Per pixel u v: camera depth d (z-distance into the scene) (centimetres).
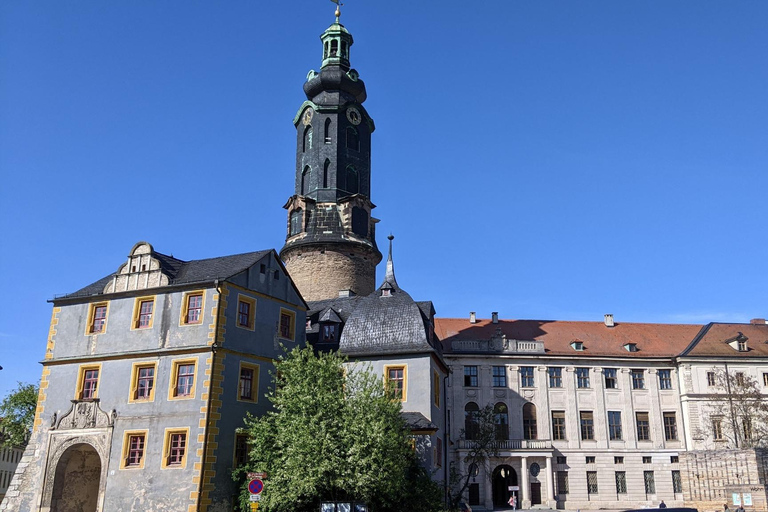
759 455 4672
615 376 7244
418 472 3775
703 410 7025
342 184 6350
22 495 3894
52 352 4153
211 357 3719
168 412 3712
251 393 3928
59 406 4016
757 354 7244
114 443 3772
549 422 6981
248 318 4019
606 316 7869
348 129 6519
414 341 4266
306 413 3397
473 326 7600
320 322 4559
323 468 3192
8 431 6394
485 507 6525
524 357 7112
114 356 3956
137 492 3625
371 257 6275
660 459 7000
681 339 7656
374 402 3419
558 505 6731
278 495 3259
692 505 4919
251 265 4075
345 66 6650
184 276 4103
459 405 6906
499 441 6700
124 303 4072
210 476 3550
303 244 6106
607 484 6869
